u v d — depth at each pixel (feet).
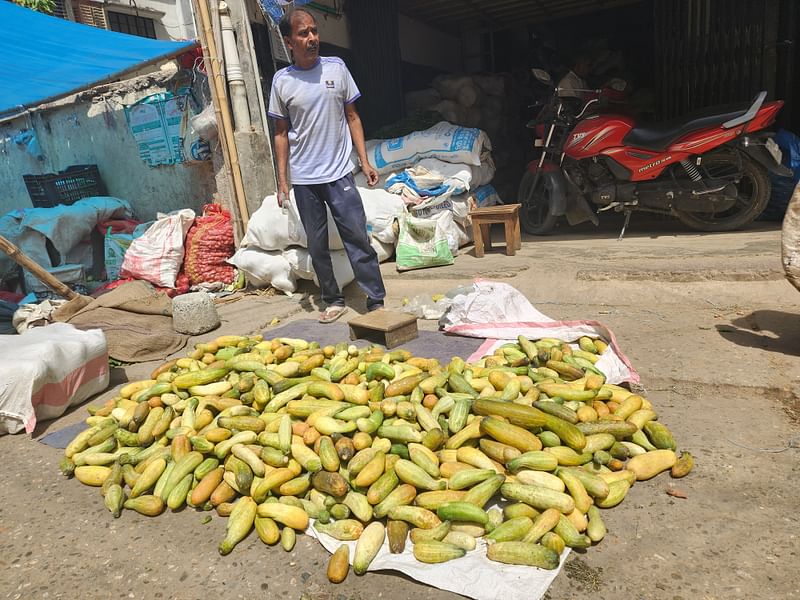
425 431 7.78
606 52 29.43
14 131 29.22
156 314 16.19
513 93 32.83
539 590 5.55
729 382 9.21
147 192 26.05
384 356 10.44
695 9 25.25
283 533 6.79
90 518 7.75
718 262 14.39
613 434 7.48
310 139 14.08
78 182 25.95
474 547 6.16
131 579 6.50
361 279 15.03
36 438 10.25
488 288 13.38
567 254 17.83
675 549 6.03
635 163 18.52
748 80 24.14
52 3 36.22
